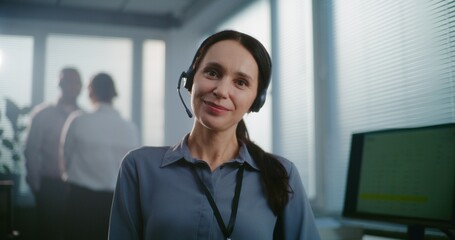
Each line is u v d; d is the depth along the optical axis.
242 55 0.95
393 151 1.49
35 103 4.91
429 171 1.35
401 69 2.29
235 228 0.94
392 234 1.85
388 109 2.38
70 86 3.78
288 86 3.45
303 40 3.25
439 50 2.04
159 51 5.48
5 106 4.57
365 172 1.57
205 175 0.98
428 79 2.11
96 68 5.22
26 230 4.54
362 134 1.61
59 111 3.75
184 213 0.94
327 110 2.96
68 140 2.80
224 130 0.99
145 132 5.33
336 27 2.89
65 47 5.12
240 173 1.01
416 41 2.20
